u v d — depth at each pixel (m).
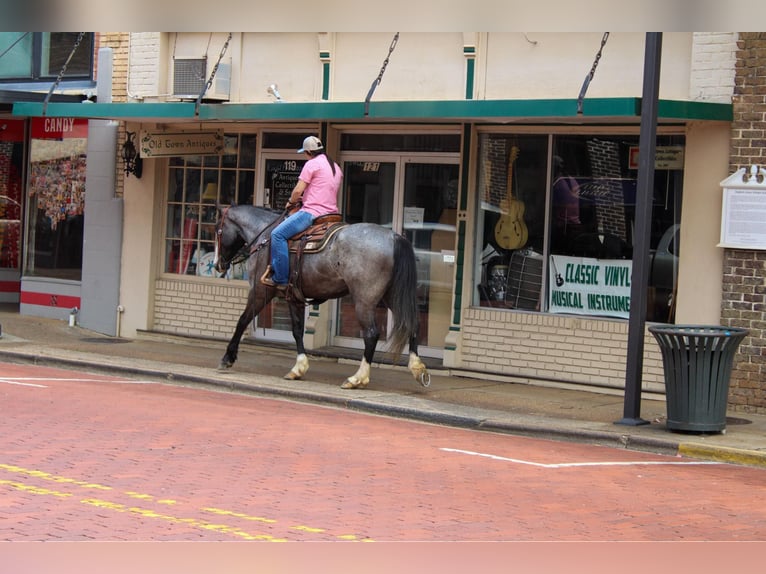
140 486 8.14
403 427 11.93
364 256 13.46
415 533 7.02
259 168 17.47
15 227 21.83
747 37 13.05
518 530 7.26
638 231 11.98
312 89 16.69
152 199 18.48
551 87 14.64
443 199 16.09
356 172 16.83
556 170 14.97
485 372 15.23
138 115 16.41
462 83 15.34
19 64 20.17
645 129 11.86
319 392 13.59
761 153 12.99
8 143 21.58
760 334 13.02
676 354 11.52
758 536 7.39
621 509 8.13
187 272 18.48
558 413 12.81
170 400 12.80
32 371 15.01
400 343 13.41
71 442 9.77
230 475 8.70
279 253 13.97
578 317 14.66
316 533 6.90
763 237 12.93
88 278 19.14
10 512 7.19
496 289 15.49
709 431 11.49
